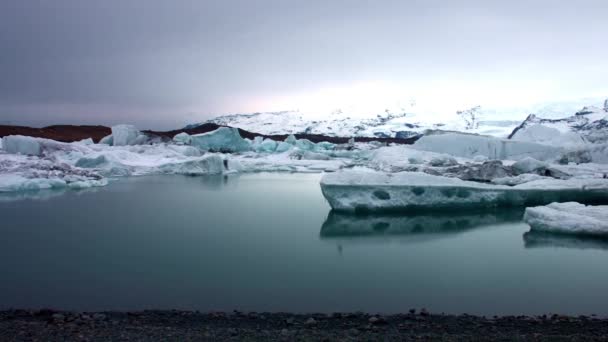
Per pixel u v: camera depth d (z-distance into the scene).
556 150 42.22
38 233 14.18
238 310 7.90
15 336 6.04
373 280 9.66
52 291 8.86
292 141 63.34
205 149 56.81
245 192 24.92
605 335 6.43
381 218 17.44
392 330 6.55
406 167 32.59
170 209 19.06
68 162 33.44
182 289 9.00
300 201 21.62
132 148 44.88
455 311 7.89
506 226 15.92
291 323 6.96
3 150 34.09
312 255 11.76
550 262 11.12
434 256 11.73
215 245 12.77
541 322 7.04
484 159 40.91
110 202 20.84
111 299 8.41
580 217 14.19
